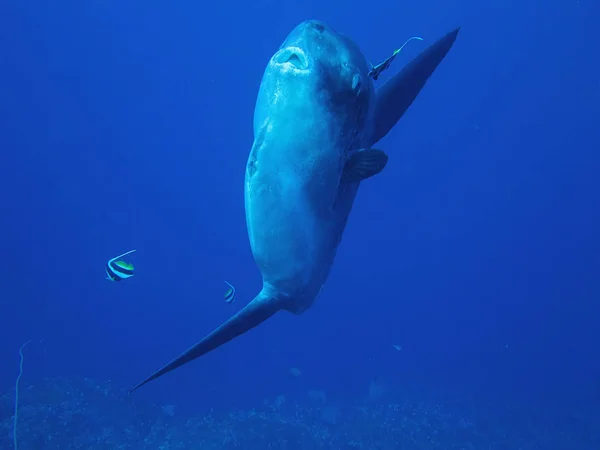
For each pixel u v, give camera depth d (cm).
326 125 178
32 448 1367
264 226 187
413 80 267
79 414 1588
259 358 3575
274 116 175
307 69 173
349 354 3756
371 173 208
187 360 202
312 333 4084
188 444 1524
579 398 2883
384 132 255
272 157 177
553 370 3809
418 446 1673
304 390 2797
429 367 3675
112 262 553
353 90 185
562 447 1847
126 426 1677
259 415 1909
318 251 202
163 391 2750
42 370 3522
